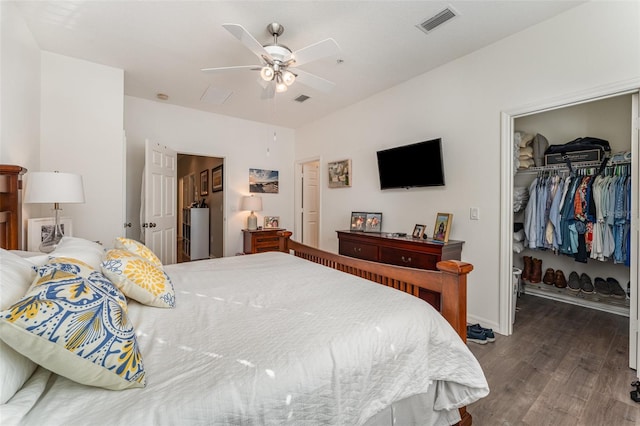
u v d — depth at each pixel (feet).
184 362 3.02
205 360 3.06
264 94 8.36
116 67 10.07
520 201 11.22
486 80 8.81
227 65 9.92
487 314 8.85
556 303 10.96
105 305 2.82
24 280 3.18
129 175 12.88
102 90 9.86
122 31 8.00
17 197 6.22
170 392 2.57
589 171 9.64
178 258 21.26
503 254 8.48
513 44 8.19
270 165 17.34
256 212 16.83
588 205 9.20
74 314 2.49
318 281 5.84
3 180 5.98
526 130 12.23
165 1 6.79
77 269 3.63
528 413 5.24
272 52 7.00
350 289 5.32
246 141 16.37
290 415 2.88
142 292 4.35
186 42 8.54
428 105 10.46
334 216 14.92
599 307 10.28
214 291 5.28
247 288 5.44
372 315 4.15
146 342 3.43
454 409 4.69
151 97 12.96
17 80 7.17
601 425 4.95
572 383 6.08
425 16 7.36
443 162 9.98
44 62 8.95
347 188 14.12
